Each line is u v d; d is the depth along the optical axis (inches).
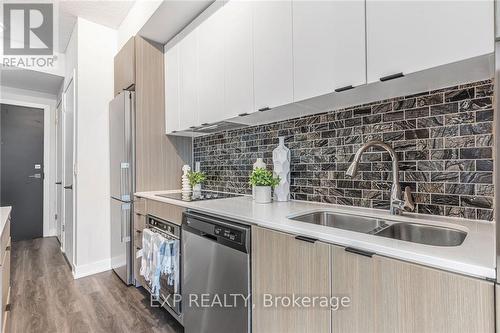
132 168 98.6
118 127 103.0
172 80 100.0
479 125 43.9
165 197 83.2
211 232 57.6
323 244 38.0
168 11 83.5
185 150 111.9
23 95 161.6
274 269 45.1
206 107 81.7
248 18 66.9
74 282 101.4
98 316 77.9
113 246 109.3
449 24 36.3
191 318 64.3
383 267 31.7
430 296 28.0
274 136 78.9
